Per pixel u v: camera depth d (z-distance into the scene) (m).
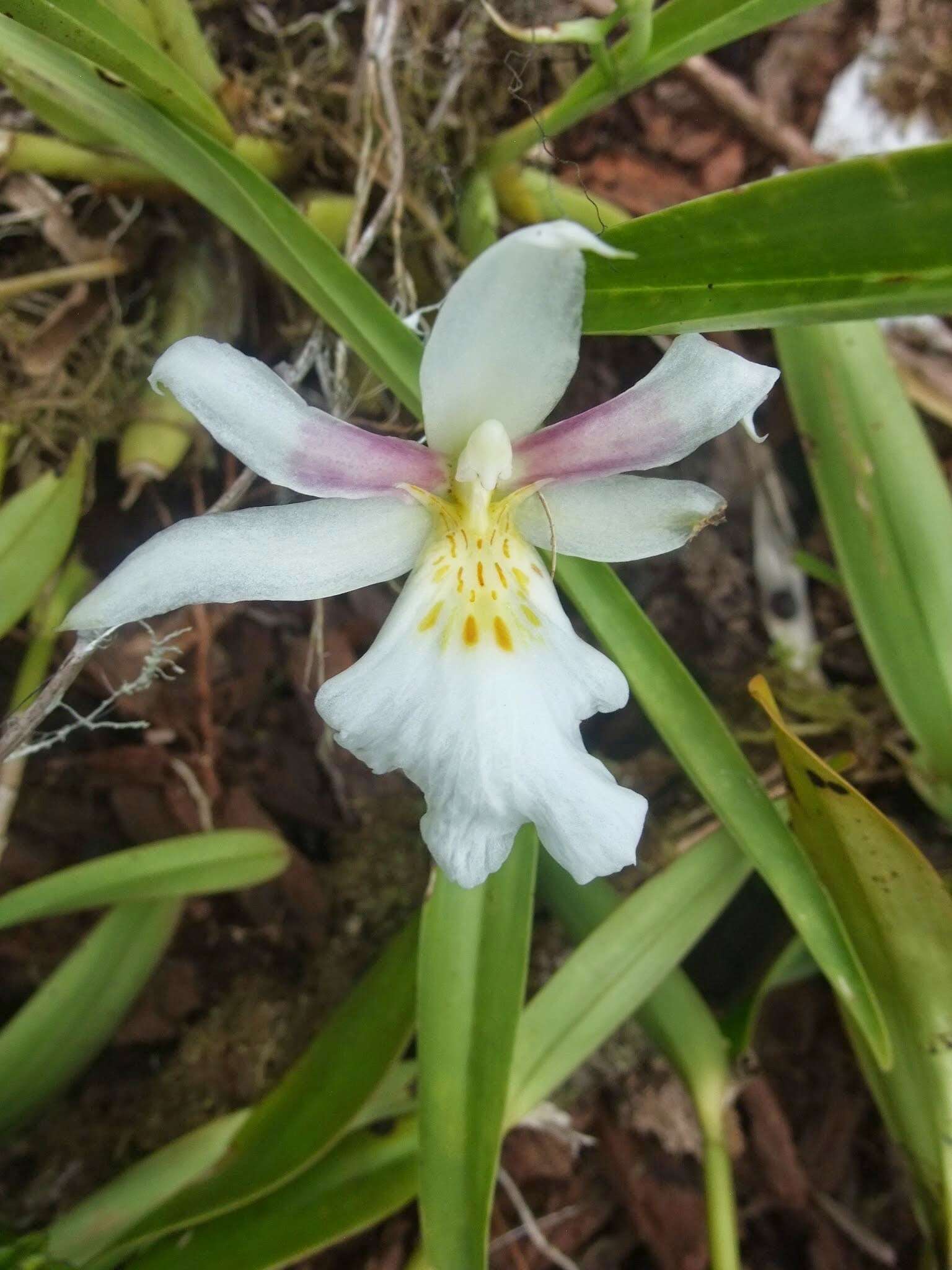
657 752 0.17
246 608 0.16
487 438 0.10
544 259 0.09
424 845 0.17
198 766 0.16
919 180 0.09
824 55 0.18
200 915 0.16
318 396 0.16
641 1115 0.16
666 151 0.17
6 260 0.16
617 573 0.18
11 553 0.13
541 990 0.13
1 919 0.12
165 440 0.15
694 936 0.13
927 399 0.17
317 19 0.15
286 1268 0.15
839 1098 0.17
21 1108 0.13
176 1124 0.16
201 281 0.15
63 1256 0.13
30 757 0.16
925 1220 0.13
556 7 0.16
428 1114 0.11
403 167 0.14
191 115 0.12
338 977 0.16
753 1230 0.17
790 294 0.10
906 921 0.12
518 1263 0.16
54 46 0.11
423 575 0.11
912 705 0.14
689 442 0.10
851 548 0.14
